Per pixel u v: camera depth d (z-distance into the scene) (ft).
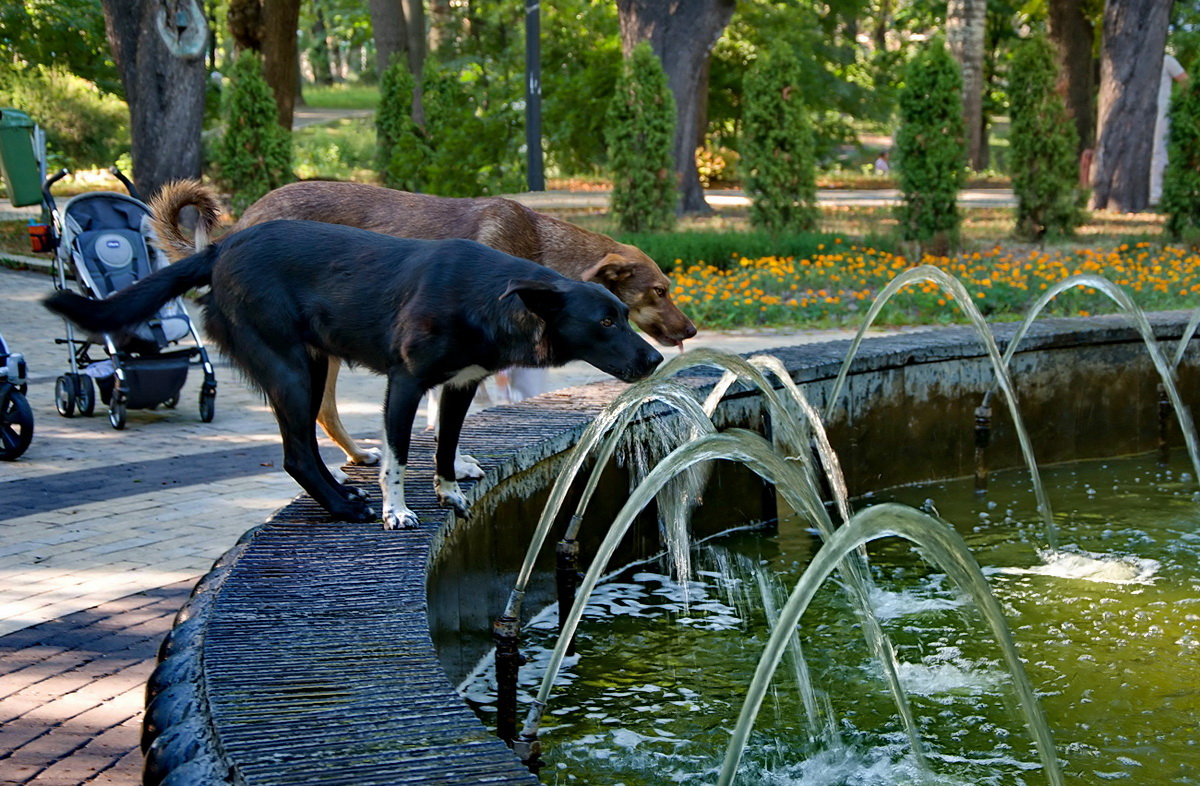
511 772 7.14
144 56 58.54
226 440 27.73
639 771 11.59
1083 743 12.34
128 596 17.22
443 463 13.84
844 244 55.57
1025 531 20.25
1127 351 25.82
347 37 172.45
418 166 65.92
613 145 60.70
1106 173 74.13
